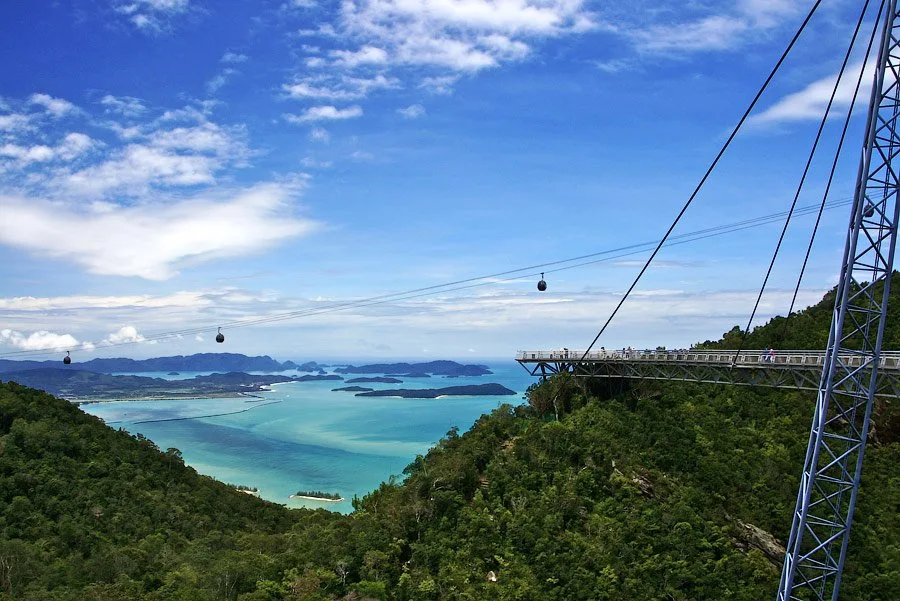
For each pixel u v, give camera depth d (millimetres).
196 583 68062
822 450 67500
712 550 56000
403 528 65562
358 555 62812
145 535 92125
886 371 53656
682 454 67438
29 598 65250
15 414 114750
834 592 40344
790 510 59406
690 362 73438
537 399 85312
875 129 39125
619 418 75688
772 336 90312
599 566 54188
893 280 85812
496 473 69188
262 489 178500
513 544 58812
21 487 95312
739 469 65562
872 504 59906
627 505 61500
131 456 119750
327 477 194875
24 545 79062
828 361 41031
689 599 50844
